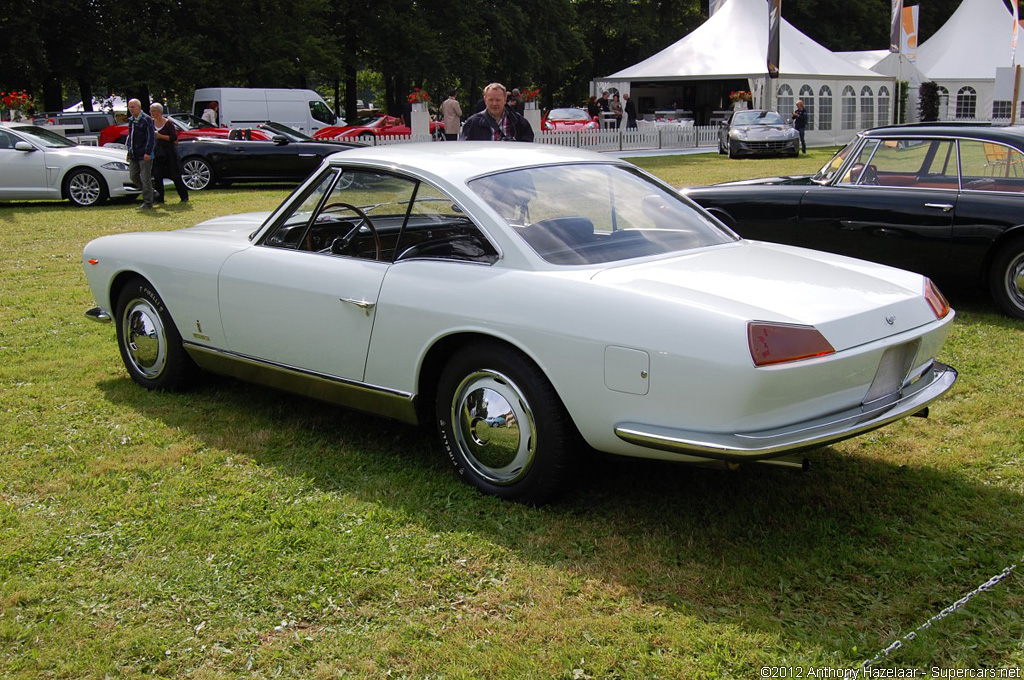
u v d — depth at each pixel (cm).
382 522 346
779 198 711
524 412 345
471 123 742
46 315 696
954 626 271
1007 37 3675
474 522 344
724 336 294
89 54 3105
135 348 507
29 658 265
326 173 414
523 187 377
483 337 352
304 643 271
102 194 1483
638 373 308
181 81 3127
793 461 300
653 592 295
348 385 398
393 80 4334
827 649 262
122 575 311
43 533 341
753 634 269
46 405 484
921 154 657
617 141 2811
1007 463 393
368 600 294
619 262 353
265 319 425
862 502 357
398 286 372
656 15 5412
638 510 353
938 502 355
